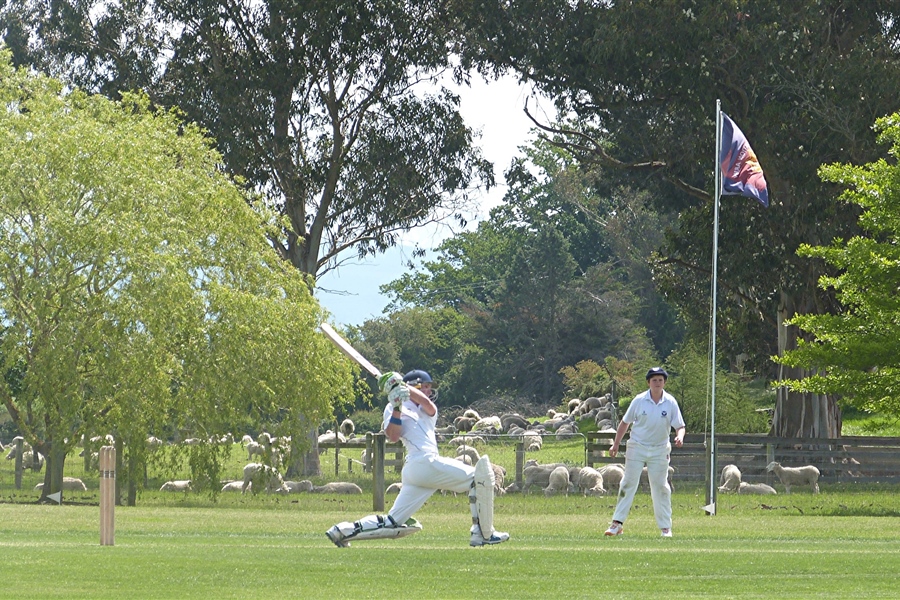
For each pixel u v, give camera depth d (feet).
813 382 197.47
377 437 166.40
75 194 205.46
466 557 79.97
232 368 209.77
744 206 312.50
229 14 337.72
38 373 193.67
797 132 297.53
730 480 244.22
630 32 292.81
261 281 238.48
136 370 194.29
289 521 139.85
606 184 387.55
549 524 141.18
